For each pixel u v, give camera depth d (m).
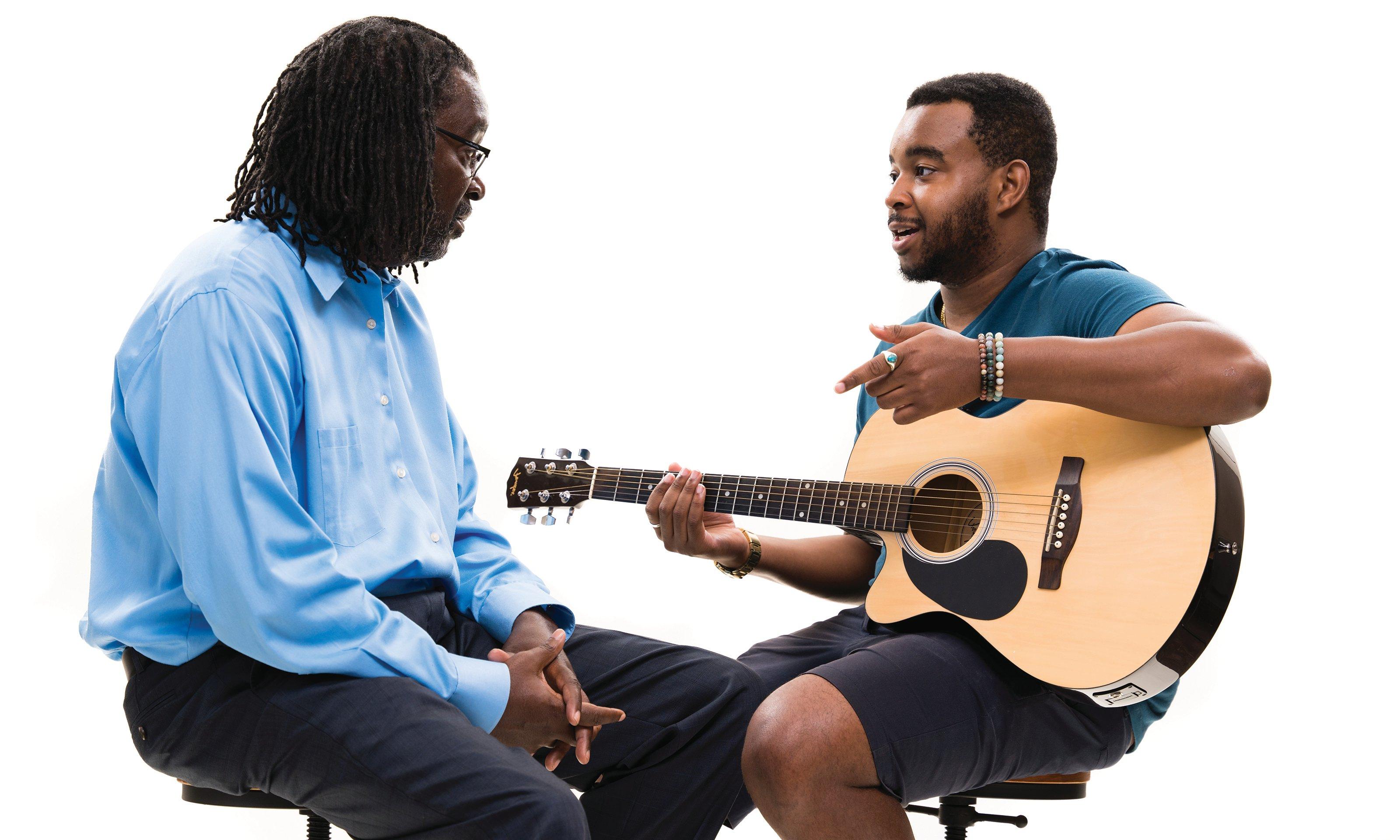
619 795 1.79
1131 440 1.85
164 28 3.34
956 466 2.00
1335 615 3.21
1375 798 3.10
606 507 3.40
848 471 2.15
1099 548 1.81
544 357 3.55
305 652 1.42
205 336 1.46
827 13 3.67
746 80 3.67
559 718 1.56
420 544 1.66
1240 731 3.20
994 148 2.10
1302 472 3.28
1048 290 2.06
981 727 1.80
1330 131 3.42
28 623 3.04
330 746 1.41
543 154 3.64
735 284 3.59
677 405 3.54
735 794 1.81
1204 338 1.77
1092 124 3.54
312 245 1.65
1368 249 3.35
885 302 3.57
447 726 1.42
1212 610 1.72
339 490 1.57
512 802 1.35
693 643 3.37
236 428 1.43
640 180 3.64
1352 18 3.43
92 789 2.96
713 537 2.19
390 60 1.65
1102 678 1.74
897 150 2.17
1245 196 3.44
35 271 3.19
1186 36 3.52
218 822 2.96
